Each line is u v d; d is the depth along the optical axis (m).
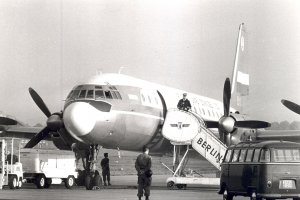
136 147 61.00
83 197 42.16
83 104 52.00
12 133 70.50
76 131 51.44
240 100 84.44
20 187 55.44
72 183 58.50
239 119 61.19
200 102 72.75
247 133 62.09
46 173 56.56
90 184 53.62
